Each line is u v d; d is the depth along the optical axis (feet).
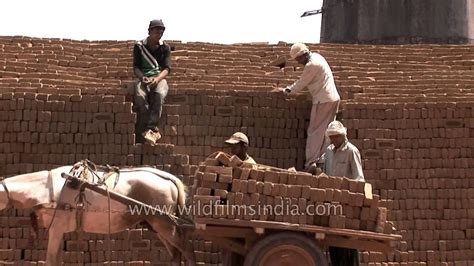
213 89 45.73
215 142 45.34
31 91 44.52
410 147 44.78
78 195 36.09
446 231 44.34
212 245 43.29
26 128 43.86
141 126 45.01
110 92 45.03
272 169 34.91
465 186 44.73
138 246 43.11
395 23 70.08
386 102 45.27
